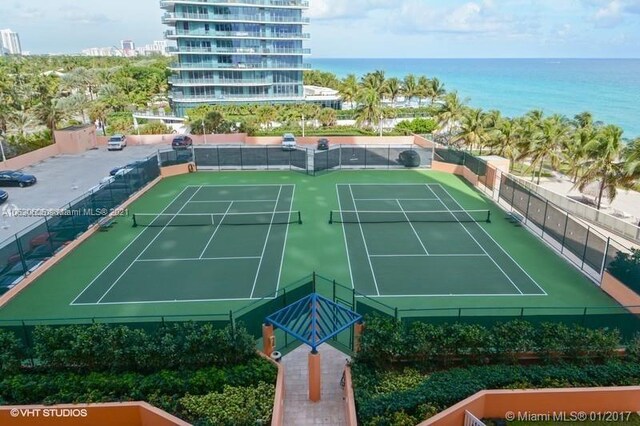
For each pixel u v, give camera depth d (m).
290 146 54.66
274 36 85.69
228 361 13.92
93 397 12.53
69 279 22.12
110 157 52.12
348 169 44.81
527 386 12.87
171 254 24.83
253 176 41.97
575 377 13.20
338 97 94.25
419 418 11.79
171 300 20.06
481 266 23.17
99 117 71.62
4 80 62.25
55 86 81.44
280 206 33.00
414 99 103.31
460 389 12.58
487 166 36.28
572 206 34.47
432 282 21.45
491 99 157.62
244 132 62.34
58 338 13.73
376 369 14.00
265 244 26.06
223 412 12.00
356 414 12.22
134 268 23.22
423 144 57.12
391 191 36.94
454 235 27.33
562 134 43.16
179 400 12.53
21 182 39.09
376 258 24.09
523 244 26.06
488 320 14.91
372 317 14.79
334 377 14.71
